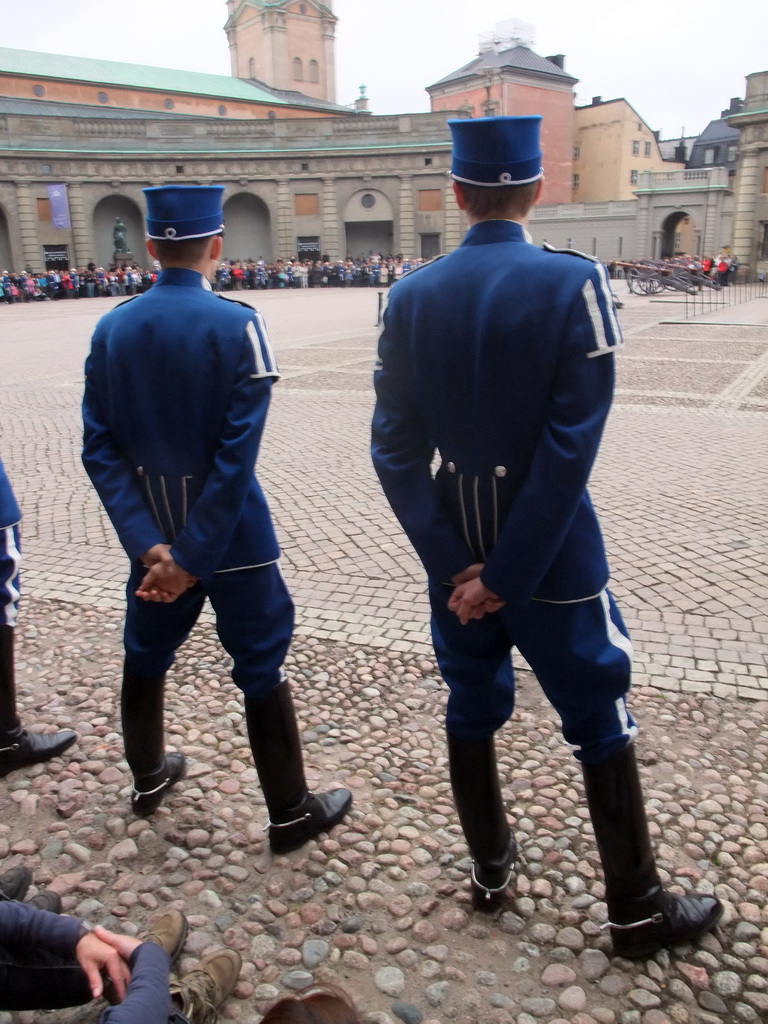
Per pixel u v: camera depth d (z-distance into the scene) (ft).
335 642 13.65
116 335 7.94
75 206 140.15
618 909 7.29
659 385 37.73
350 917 7.97
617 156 199.72
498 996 7.06
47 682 12.67
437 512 6.75
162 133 144.87
